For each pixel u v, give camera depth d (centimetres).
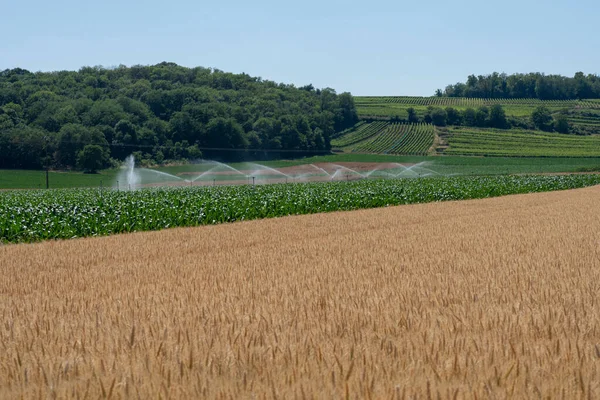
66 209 3672
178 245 2572
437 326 1065
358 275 1694
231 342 956
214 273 1773
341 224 3409
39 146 13900
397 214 4062
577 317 1144
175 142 16050
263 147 17012
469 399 712
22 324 1141
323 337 1000
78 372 830
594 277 1630
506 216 3800
